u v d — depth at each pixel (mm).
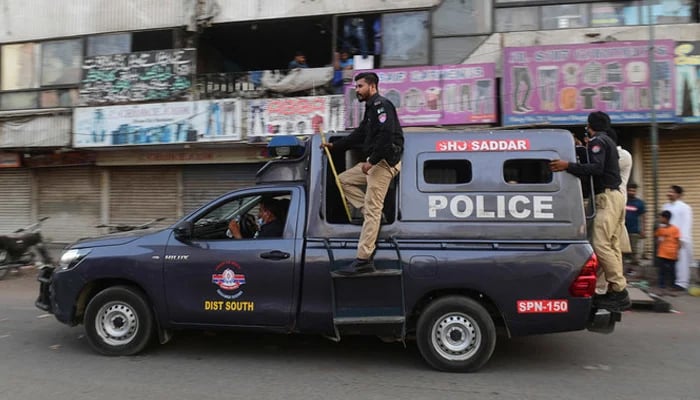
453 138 4848
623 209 4980
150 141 12203
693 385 4418
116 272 5031
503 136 4805
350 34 11766
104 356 5129
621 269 4863
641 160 10922
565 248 4543
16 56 13562
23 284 9961
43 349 5430
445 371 4688
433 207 4719
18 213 14281
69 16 13188
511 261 4559
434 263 4602
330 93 11734
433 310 4656
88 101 12742
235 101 11820
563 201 4621
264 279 4805
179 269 4941
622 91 9812
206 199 13234
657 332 6258
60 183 14055
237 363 4953
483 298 4746
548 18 10891
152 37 12773
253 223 5453
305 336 5875
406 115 10883
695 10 10352
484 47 11070
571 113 10000
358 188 4969
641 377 4621
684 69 9680
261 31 12859
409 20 11484
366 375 4625
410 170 4801
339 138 5129
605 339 5883
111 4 12914
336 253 4727
